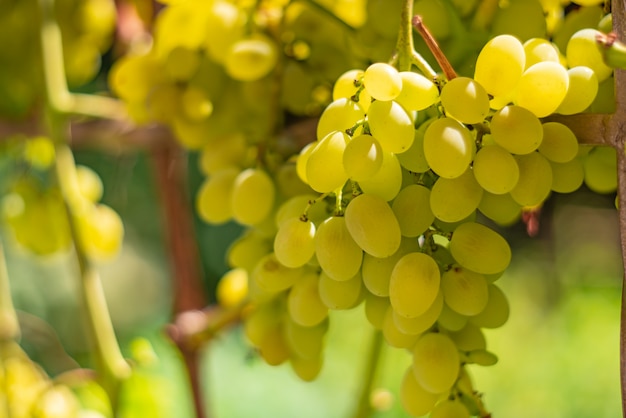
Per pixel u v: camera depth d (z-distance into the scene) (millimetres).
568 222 3023
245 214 722
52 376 1604
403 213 644
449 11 696
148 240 2785
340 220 646
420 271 634
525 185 642
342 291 660
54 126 851
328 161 635
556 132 645
